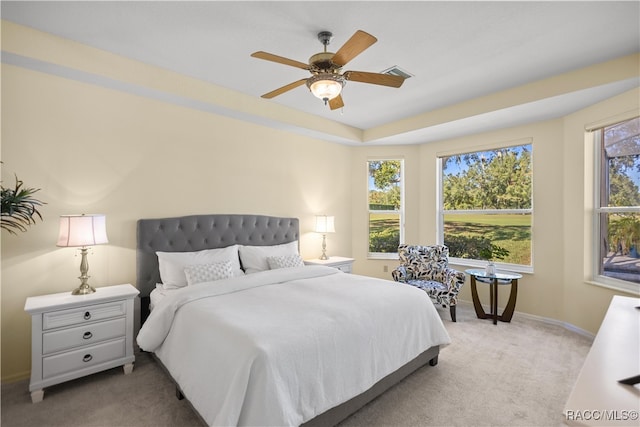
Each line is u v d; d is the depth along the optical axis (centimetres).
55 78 263
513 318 393
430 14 213
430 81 318
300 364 162
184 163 338
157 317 223
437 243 488
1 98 241
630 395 97
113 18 220
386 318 220
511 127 410
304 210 456
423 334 247
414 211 507
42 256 257
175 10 211
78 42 251
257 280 276
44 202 258
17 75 247
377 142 495
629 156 306
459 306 446
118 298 248
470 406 210
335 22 223
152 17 218
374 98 365
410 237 508
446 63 281
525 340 322
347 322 195
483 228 450
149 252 306
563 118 367
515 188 419
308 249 462
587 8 205
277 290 260
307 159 459
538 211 389
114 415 199
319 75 210
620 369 115
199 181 350
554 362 273
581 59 273
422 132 437
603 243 333
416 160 507
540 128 387
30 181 252
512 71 296
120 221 297
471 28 229
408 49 257
